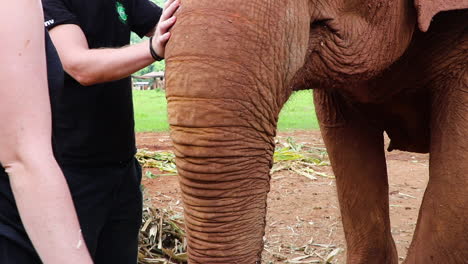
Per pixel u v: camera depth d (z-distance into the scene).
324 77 3.21
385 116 4.10
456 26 3.50
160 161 9.33
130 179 3.55
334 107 4.16
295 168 8.96
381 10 3.19
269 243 5.78
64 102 3.25
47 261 1.87
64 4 3.18
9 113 1.84
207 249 2.61
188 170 2.51
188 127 2.44
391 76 3.67
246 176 2.58
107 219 3.49
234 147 2.50
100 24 3.29
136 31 3.61
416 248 3.60
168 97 2.48
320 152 10.09
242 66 2.47
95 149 3.35
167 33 2.55
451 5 3.22
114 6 3.33
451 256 3.48
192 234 2.62
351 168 4.23
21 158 1.85
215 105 2.43
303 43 2.78
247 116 2.51
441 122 3.57
